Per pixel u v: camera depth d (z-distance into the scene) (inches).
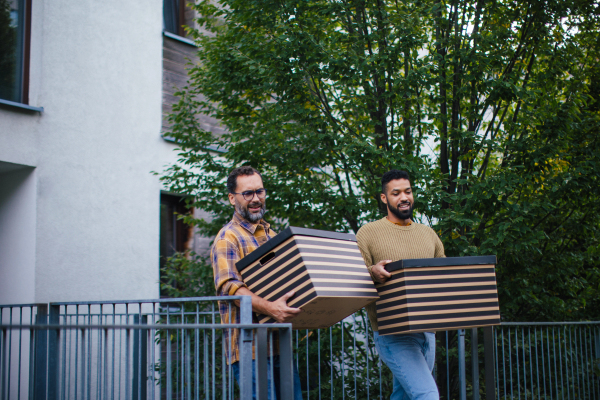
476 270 111.3
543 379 177.2
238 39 202.1
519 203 191.5
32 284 213.0
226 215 214.2
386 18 185.0
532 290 191.2
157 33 267.1
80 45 236.5
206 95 216.7
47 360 142.2
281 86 189.3
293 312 90.4
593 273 215.6
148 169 256.7
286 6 186.4
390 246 119.1
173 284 257.0
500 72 201.0
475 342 142.3
